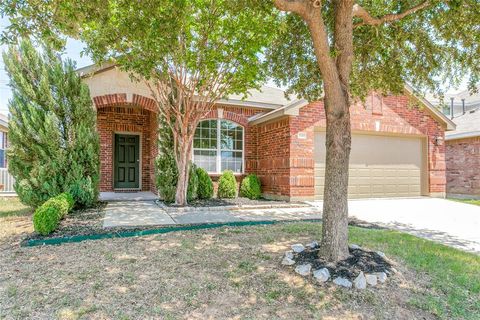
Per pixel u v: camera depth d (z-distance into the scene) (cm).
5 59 752
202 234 574
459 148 1421
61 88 778
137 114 1300
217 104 1176
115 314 294
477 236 612
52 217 555
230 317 296
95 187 848
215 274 387
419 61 658
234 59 757
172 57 757
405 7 558
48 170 757
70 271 390
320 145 1104
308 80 696
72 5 451
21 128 746
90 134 828
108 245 500
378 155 1188
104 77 995
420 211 900
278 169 1094
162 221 676
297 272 388
